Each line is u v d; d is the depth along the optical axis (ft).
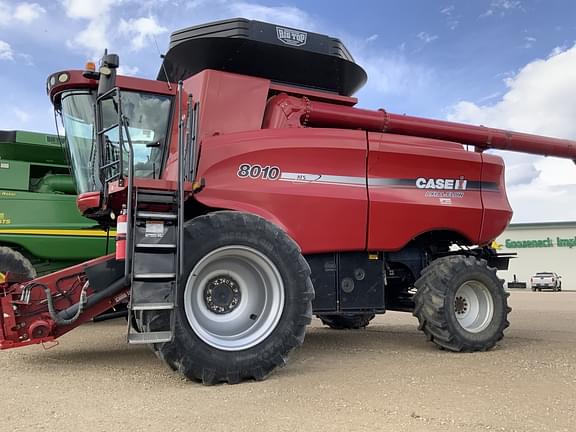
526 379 16.17
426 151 22.66
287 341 16.52
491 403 13.42
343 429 11.48
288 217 19.56
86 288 16.67
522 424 11.81
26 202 30.91
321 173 20.39
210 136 19.29
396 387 15.11
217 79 19.86
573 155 29.60
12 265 27.99
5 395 14.44
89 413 12.70
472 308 22.70
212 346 15.70
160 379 16.33
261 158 19.33
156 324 15.11
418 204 22.15
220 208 18.25
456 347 21.38
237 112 20.04
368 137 21.61
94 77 18.20
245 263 17.15
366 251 21.52
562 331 28.73
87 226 31.37
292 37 21.21
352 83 23.72
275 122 20.99
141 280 15.03
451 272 21.86
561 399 13.82
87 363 19.01
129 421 12.07
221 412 12.71
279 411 12.77
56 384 15.70
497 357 20.27
